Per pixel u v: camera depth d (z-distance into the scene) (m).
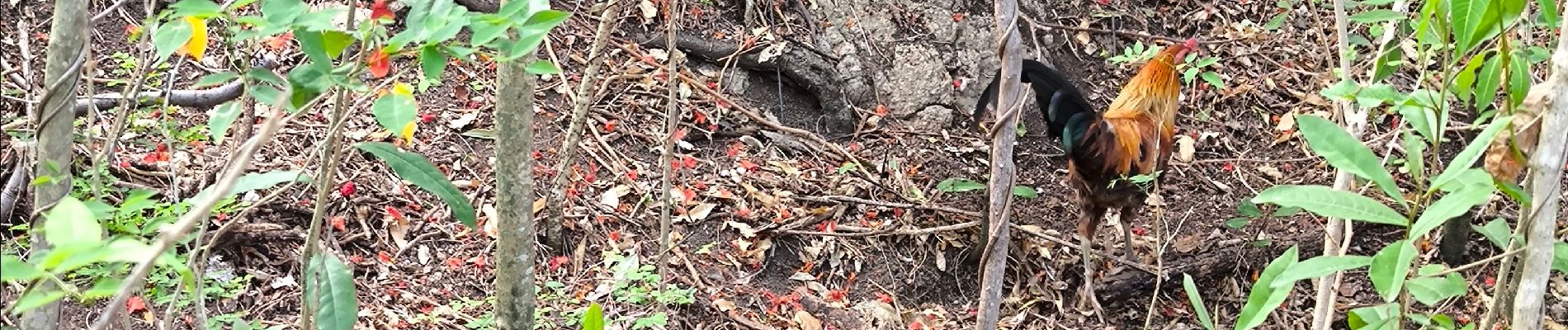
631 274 4.21
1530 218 2.10
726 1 5.88
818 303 4.67
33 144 2.12
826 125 5.78
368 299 4.10
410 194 4.62
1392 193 1.97
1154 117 4.79
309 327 2.18
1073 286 5.09
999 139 3.05
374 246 4.36
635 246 4.67
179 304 3.36
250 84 1.99
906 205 5.18
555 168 4.87
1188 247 5.28
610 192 4.88
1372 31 3.87
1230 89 6.24
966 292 5.07
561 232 4.52
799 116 5.78
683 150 5.26
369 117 4.91
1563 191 5.27
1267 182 5.73
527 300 3.02
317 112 4.79
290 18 1.67
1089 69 6.36
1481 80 2.30
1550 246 2.08
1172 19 6.70
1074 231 5.35
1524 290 2.13
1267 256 5.14
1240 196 5.63
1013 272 5.09
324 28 1.65
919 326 4.52
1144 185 4.67
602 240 4.66
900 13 6.02
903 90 5.84
